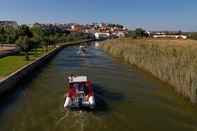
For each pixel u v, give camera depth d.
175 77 41.75
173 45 91.50
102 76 53.75
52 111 31.02
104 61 80.56
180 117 30.25
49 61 79.94
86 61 80.44
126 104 34.47
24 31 139.00
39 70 61.19
